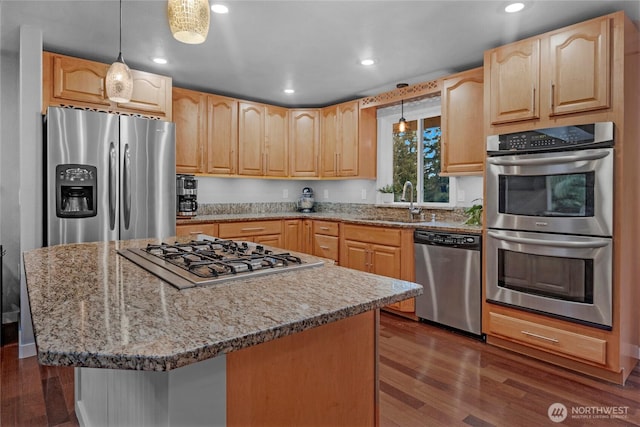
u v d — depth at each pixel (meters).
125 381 1.19
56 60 2.90
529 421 1.87
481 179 3.49
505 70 2.65
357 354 1.25
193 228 3.63
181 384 0.83
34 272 1.33
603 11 2.35
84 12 2.41
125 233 2.96
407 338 2.95
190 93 3.84
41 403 2.07
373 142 4.34
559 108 2.39
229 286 1.17
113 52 3.05
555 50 2.41
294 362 1.08
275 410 1.03
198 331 0.80
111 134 2.89
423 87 3.53
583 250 2.27
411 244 3.34
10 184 3.31
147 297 1.04
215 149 4.02
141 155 3.04
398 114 4.18
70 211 2.75
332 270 1.41
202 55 3.10
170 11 1.29
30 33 2.66
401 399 2.07
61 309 0.93
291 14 2.41
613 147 2.17
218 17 2.45
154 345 0.72
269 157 4.45
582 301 2.29
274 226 4.20
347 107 4.31
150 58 3.17
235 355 0.95
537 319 2.51
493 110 2.73
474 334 2.97
